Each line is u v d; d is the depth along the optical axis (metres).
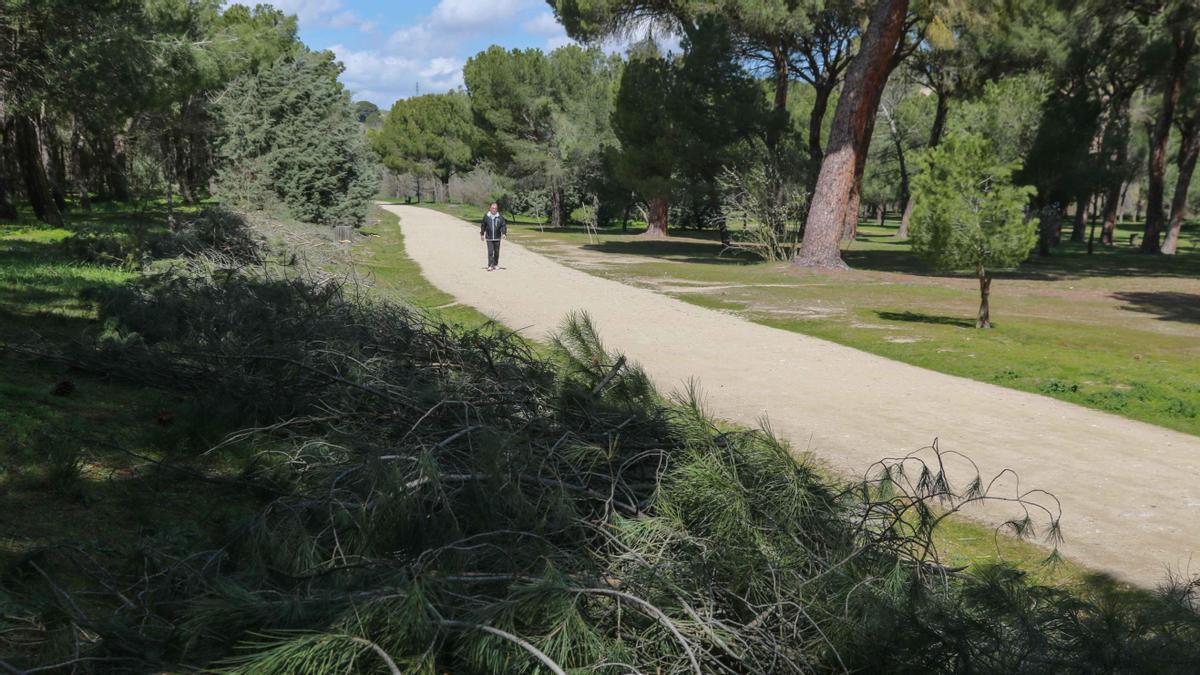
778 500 3.79
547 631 2.91
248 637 2.81
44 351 7.09
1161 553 5.20
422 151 89.31
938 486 4.43
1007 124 35.75
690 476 3.70
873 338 13.80
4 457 4.71
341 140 31.09
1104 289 24.31
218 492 4.76
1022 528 4.74
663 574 3.33
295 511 3.74
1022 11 30.03
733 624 3.29
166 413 5.88
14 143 29.48
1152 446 7.84
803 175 33.81
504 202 66.44
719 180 34.00
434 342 6.85
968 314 17.48
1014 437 8.01
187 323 7.70
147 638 2.81
